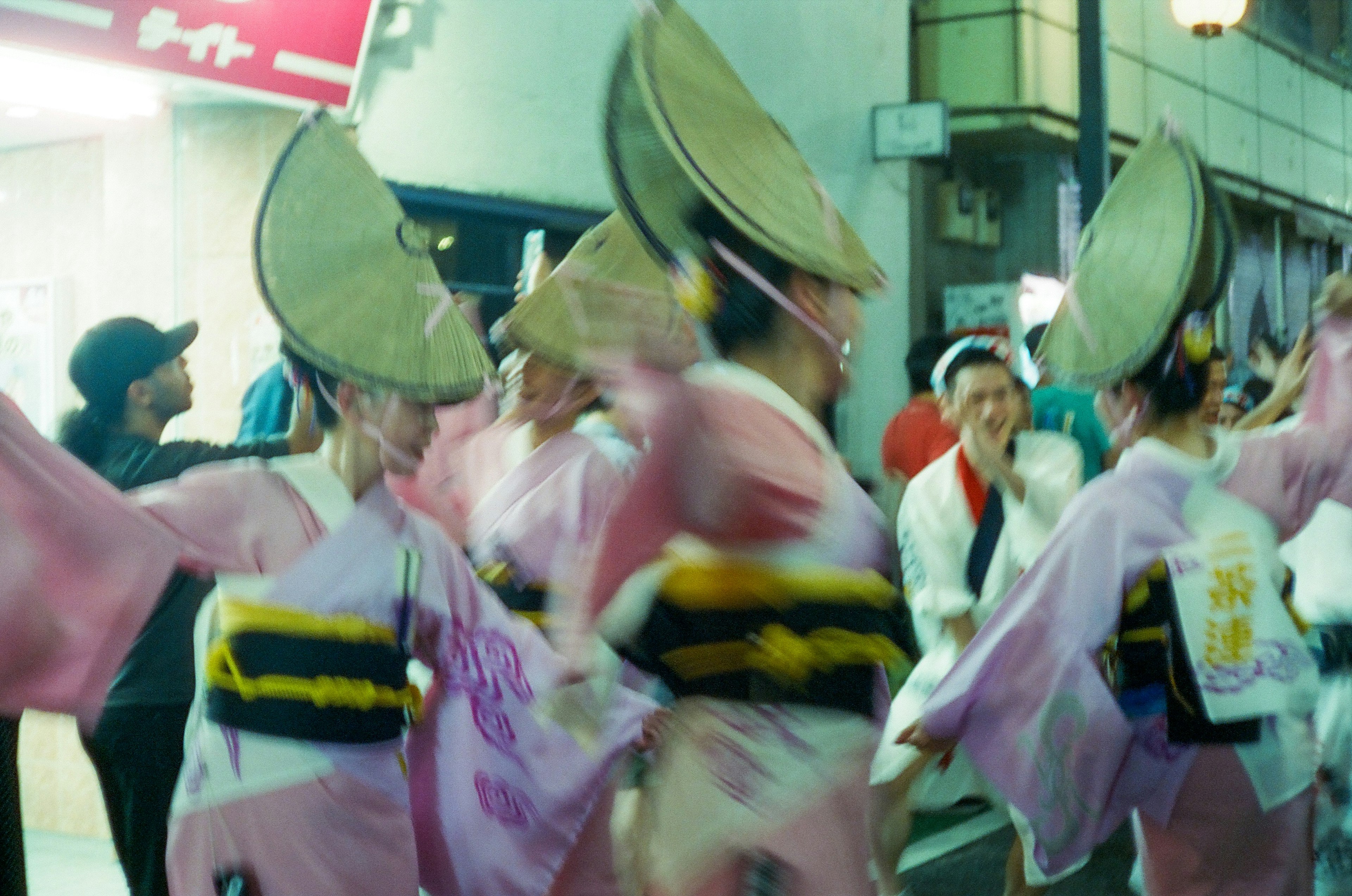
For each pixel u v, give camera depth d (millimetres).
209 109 5594
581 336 3199
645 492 2041
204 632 2762
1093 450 6094
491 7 6586
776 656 2004
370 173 2781
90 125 5695
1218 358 4113
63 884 5008
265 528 2555
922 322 10031
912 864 5176
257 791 2508
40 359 5902
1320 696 3791
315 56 5422
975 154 11578
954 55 10594
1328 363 2990
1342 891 3678
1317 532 3820
